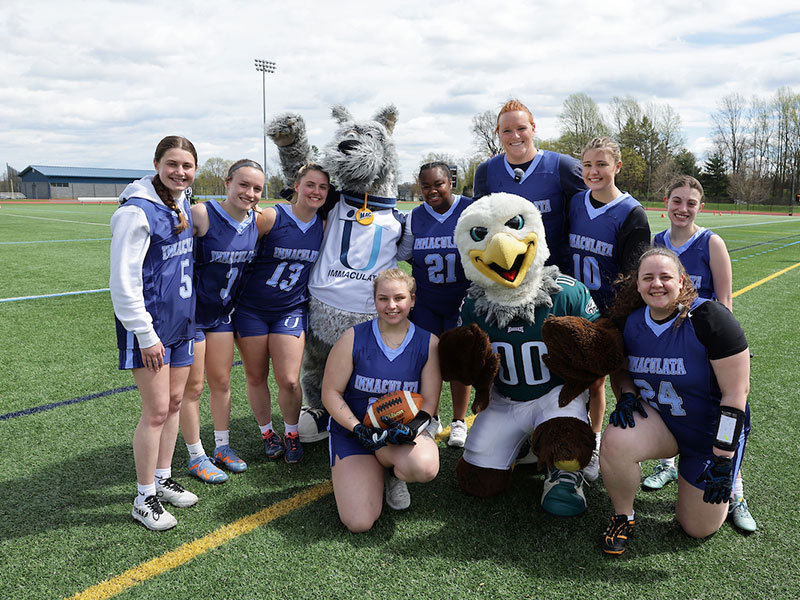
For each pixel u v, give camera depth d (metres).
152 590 2.40
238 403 4.61
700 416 2.65
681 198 3.37
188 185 2.81
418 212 3.78
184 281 2.89
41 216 28.69
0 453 3.67
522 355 3.09
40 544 2.73
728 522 2.92
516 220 3.03
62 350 5.80
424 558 2.61
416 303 3.90
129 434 3.97
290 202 3.96
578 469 2.91
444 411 4.50
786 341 6.18
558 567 2.55
